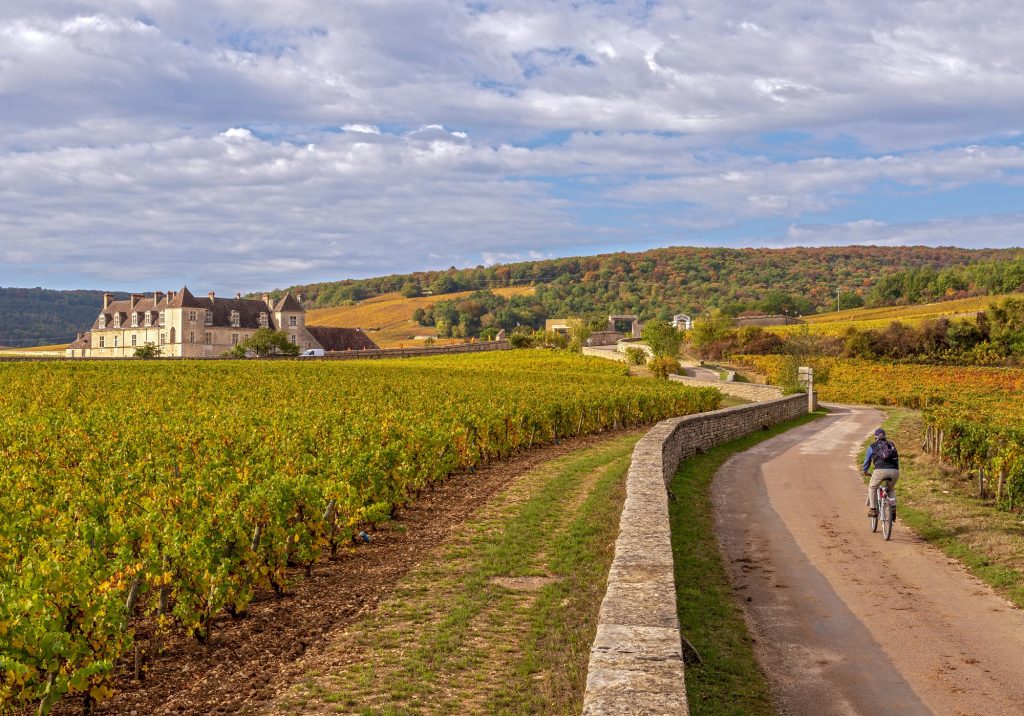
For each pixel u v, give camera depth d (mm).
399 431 17312
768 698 7203
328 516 11547
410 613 9312
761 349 87812
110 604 7035
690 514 15453
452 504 15844
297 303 118375
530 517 14266
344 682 7426
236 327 113188
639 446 18391
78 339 128000
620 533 10242
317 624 9008
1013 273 144625
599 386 41000
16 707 6605
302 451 15227
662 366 63375
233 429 17984
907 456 25203
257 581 9391
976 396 58469
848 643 8602
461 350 96688
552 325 132250
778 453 26750
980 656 8219
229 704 7016
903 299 162250
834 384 67375
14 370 45875
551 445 25984
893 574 11383
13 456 15039
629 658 6012
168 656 8133
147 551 8359
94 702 7004
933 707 7035
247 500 9609
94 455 14492
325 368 56500
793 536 13820
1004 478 16969
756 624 9219
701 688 7293
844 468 22844
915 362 79812
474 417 20844
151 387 37031
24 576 6969
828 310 181625
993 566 11555
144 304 117750
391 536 13172
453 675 7531
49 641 6344
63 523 9492
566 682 7082
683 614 9414
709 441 27578
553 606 9398
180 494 10820
